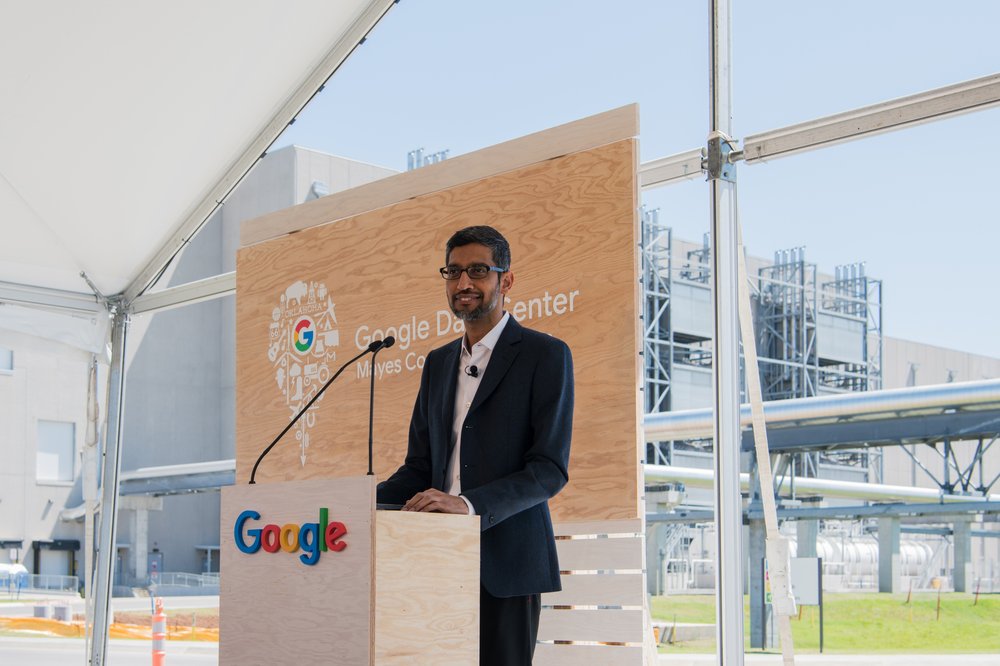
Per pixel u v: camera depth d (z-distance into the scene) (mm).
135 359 39406
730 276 3848
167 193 5918
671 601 25766
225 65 5141
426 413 2998
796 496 23453
